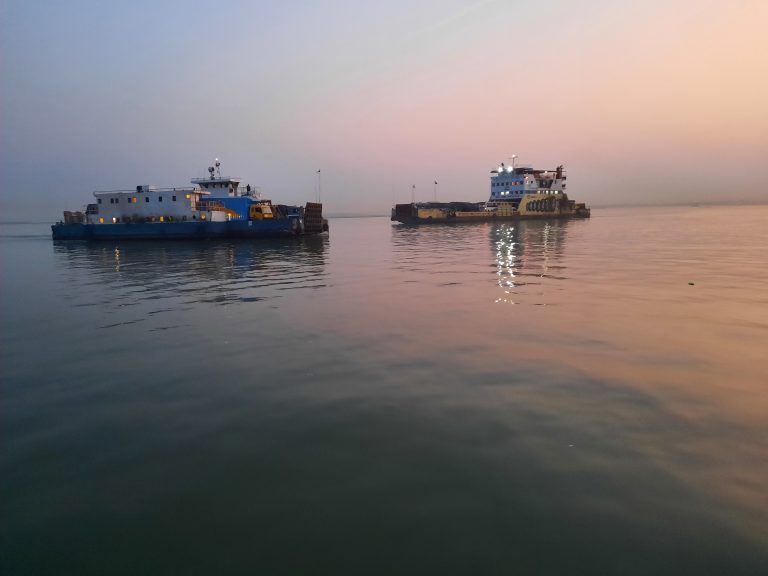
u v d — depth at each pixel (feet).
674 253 124.16
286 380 32.53
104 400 29.84
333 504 18.52
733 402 27.32
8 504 19.17
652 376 31.83
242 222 194.08
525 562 15.24
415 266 104.73
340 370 34.40
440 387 30.48
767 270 88.38
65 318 56.13
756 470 20.12
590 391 29.30
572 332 43.96
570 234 213.25
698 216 493.77
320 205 222.28
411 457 21.84
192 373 34.63
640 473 20.03
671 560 15.16
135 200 201.46
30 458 22.68
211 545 16.48
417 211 310.24
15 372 35.88
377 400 28.60
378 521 17.43
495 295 64.90
